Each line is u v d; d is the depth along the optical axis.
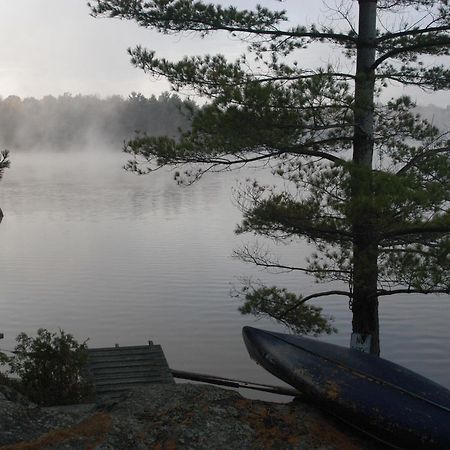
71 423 3.69
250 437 3.56
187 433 3.53
